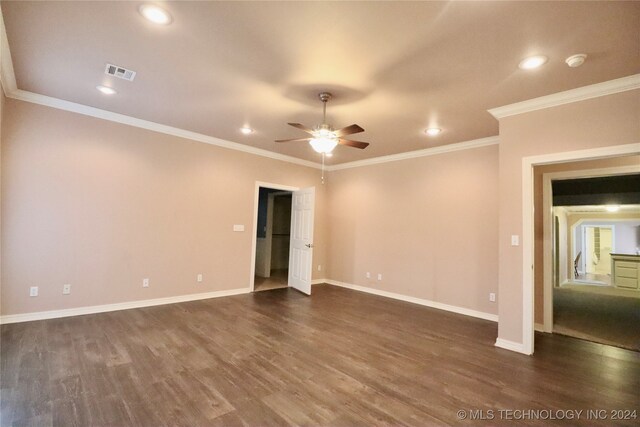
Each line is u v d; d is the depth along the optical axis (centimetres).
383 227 573
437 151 501
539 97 307
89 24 217
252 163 553
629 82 264
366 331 366
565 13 190
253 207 555
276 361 279
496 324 407
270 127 434
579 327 406
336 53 243
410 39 222
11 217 341
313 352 301
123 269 417
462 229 469
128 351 287
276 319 401
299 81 292
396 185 558
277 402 215
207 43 235
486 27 206
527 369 276
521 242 318
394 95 314
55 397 211
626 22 196
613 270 801
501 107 333
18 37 234
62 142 372
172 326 359
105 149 402
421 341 339
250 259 552
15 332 319
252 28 215
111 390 222
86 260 389
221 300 488
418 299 512
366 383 245
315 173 660
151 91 327
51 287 365
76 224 382
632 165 344
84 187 387
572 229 992
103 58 263
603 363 291
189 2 191
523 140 322
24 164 348
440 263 490
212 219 503
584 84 279
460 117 367
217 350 297
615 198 518
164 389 226
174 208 463
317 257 667
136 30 222
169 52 250
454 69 262
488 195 445
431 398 226
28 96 346
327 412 205
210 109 372
